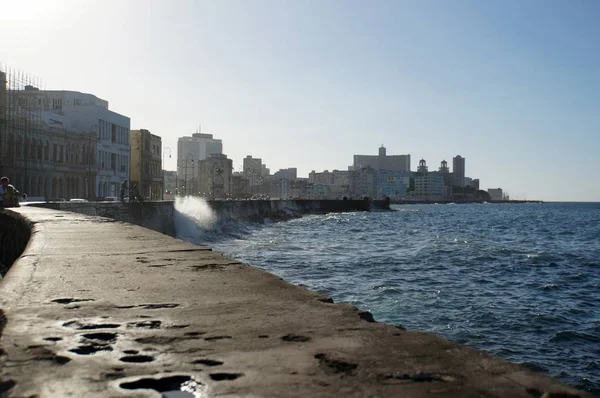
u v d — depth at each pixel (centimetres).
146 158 10569
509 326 2069
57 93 10156
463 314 2248
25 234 1773
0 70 6406
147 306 523
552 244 5919
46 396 296
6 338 411
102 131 8881
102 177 8769
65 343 398
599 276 3403
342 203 16800
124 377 326
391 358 350
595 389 1441
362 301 2503
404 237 6681
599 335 1956
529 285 3027
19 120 6575
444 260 4162
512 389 294
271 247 5197
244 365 344
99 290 605
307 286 2894
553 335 1948
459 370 326
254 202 9969
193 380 319
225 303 533
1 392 302
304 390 299
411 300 2520
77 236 1283
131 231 1440
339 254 4559
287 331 423
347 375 321
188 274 718
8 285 637
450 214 16888
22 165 6538
